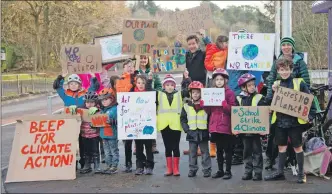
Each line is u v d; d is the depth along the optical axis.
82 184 6.88
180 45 8.75
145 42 8.38
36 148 7.32
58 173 7.24
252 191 6.28
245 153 7.01
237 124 6.90
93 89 8.35
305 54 8.26
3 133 13.80
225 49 8.33
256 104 6.99
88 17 39.97
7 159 9.40
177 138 7.31
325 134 7.52
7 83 29.41
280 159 6.92
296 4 28.91
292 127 6.74
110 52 8.98
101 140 8.55
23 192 6.48
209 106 7.07
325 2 9.20
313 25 22.66
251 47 8.12
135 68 8.73
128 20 8.28
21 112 20.64
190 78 8.41
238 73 8.27
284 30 16.14
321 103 8.70
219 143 7.08
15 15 40.34
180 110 7.30
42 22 41.03
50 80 34.69
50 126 7.44
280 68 6.82
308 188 6.42
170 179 7.09
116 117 7.47
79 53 8.14
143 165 7.54
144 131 7.31
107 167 7.63
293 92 6.69
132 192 6.34
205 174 7.20
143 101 7.34
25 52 43.31
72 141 7.40
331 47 9.12
